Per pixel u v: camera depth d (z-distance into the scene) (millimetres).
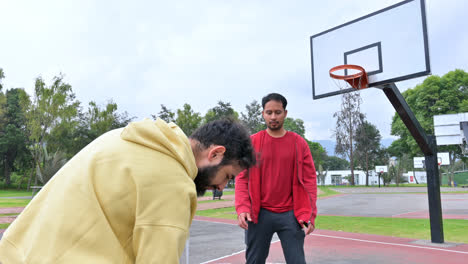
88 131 34969
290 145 2467
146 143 892
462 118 15992
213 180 1084
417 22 5363
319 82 6551
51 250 792
